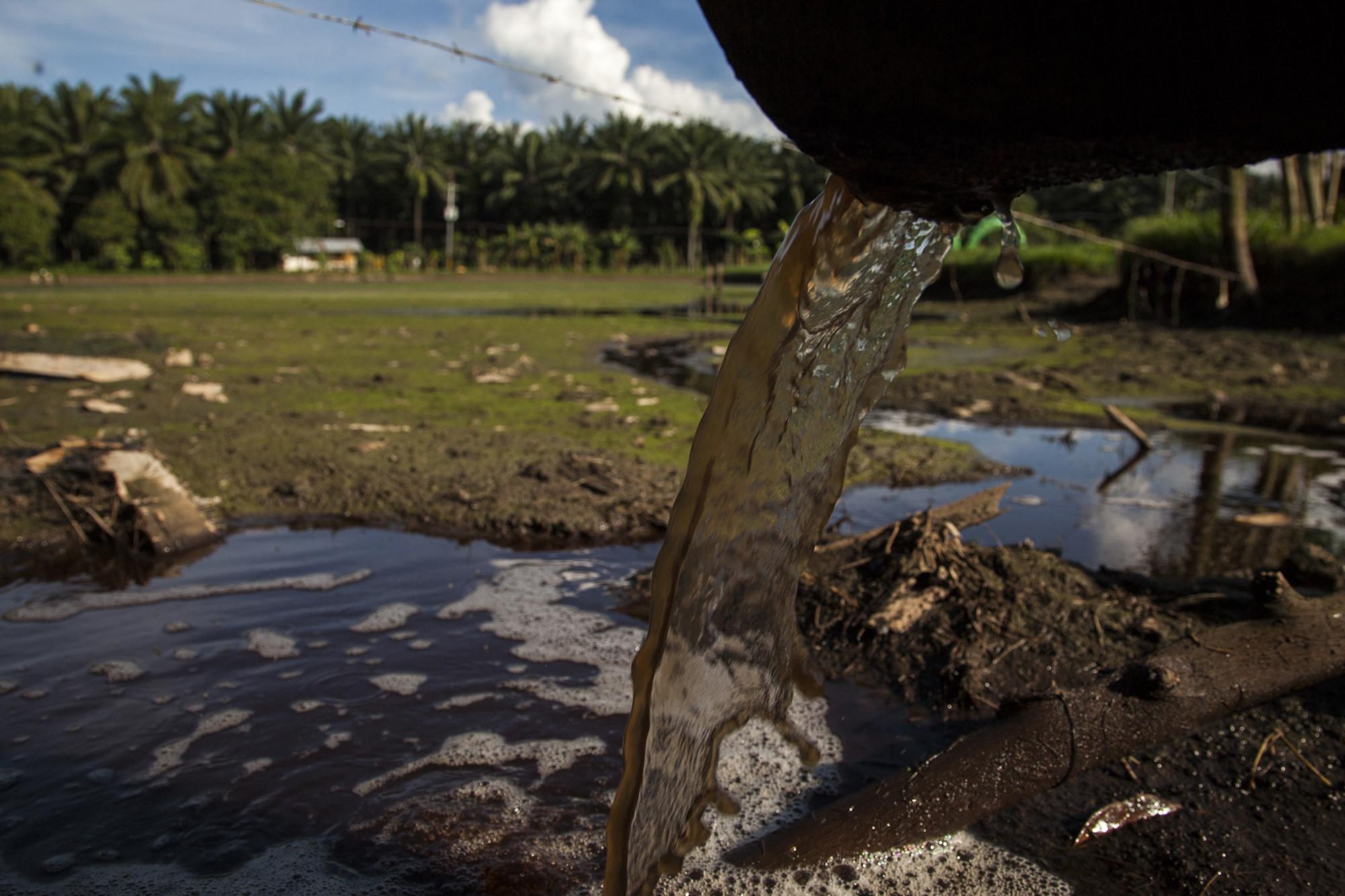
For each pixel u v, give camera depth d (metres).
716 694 2.22
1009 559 4.27
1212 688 2.85
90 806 2.89
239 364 11.99
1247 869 2.60
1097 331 17.28
